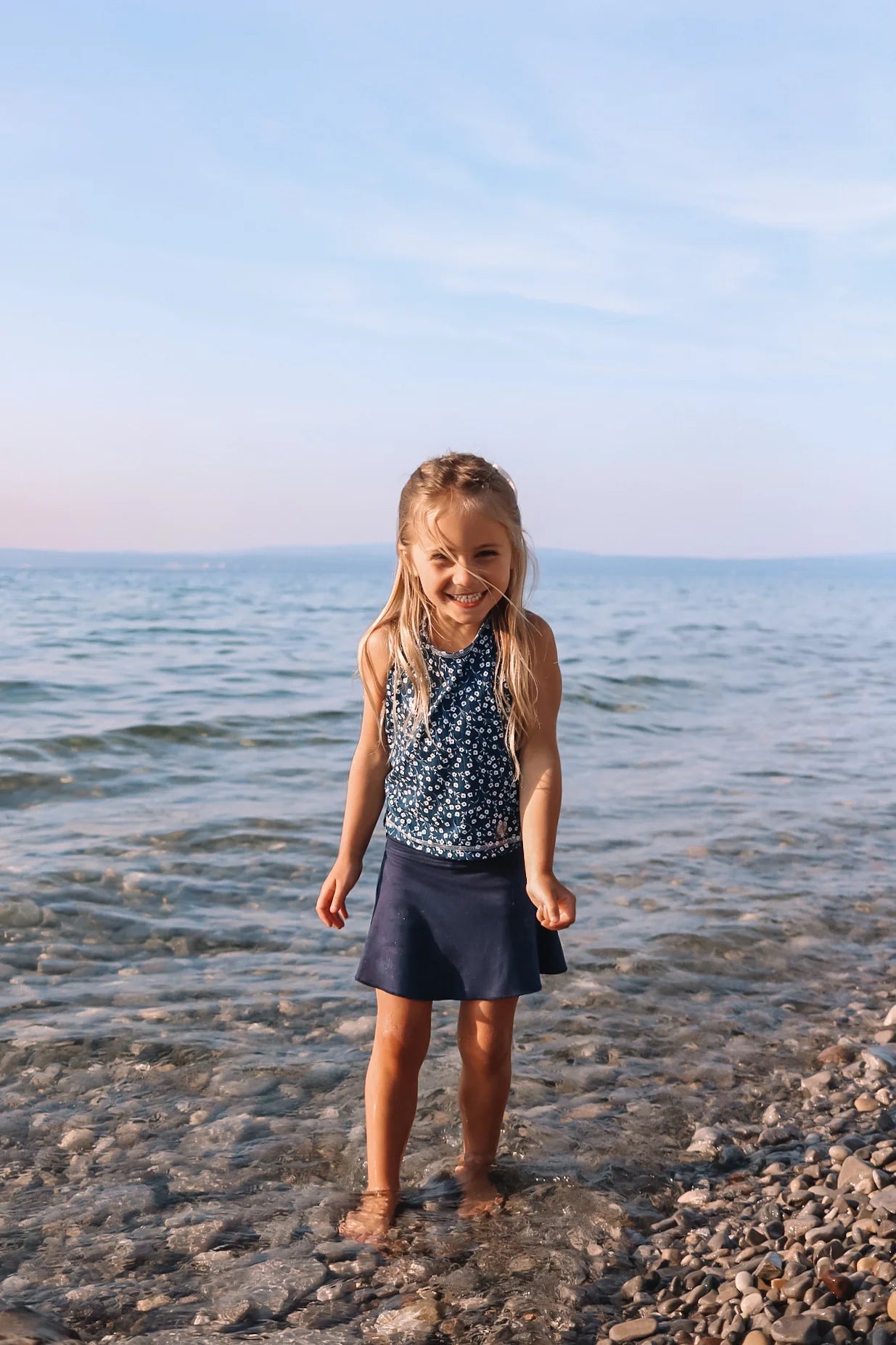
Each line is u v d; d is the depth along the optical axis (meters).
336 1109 2.98
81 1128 2.84
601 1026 3.58
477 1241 2.38
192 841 5.52
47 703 9.80
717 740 9.37
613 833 6.06
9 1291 2.16
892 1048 3.45
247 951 4.16
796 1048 3.46
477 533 2.42
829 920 4.71
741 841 5.95
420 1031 2.57
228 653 15.63
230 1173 2.65
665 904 4.83
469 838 2.51
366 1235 2.40
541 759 2.55
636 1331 2.05
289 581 93.88
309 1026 3.51
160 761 7.51
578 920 4.60
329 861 5.28
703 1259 2.33
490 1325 2.09
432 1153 2.79
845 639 22.45
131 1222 2.43
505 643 2.53
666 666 15.48
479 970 2.51
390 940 2.54
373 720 2.63
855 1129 2.94
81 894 4.65
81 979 3.82
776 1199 2.56
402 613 2.56
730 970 4.12
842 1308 2.07
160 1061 3.23
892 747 9.12
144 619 23.42
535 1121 2.95
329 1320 2.09
